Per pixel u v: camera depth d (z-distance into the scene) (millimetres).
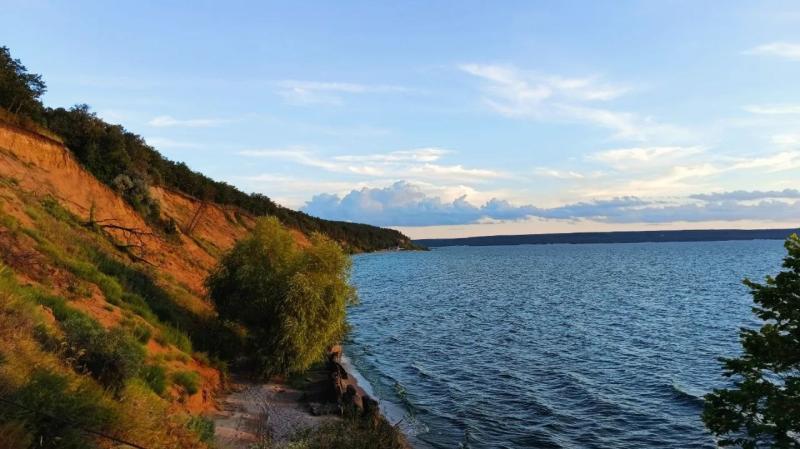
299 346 20188
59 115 40438
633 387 22828
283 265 22422
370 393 22062
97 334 10758
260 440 12781
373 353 30453
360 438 11820
